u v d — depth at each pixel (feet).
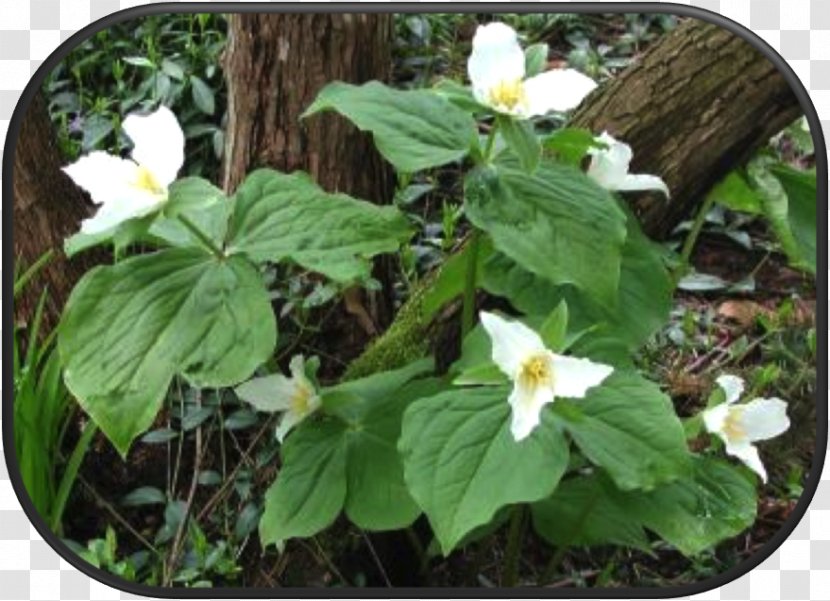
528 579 4.05
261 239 3.24
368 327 4.39
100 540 3.86
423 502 3.04
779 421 3.47
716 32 3.89
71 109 5.29
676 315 4.88
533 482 3.02
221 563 3.89
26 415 3.96
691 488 3.42
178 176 5.06
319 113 4.29
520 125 3.18
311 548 4.01
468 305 3.60
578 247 3.19
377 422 3.54
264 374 4.17
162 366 3.14
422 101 3.29
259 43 4.26
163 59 5.25
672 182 3.91
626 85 3.97
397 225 3.27
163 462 4.32
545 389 3.01
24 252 4.45
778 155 4.90
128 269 3.25
